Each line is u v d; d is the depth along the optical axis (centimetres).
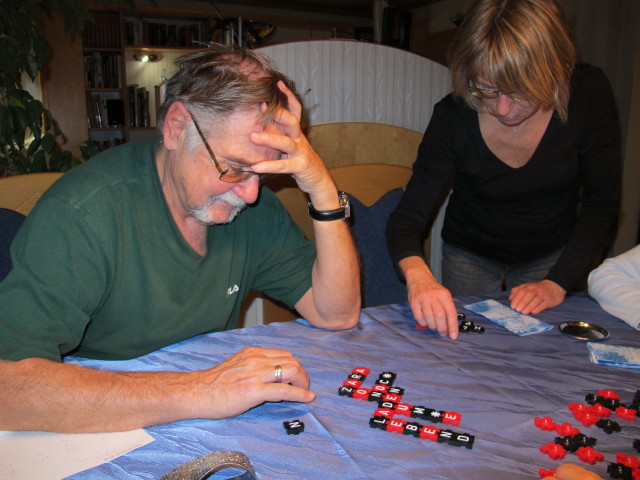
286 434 88
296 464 80
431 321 129
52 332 94
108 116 553
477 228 189
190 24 601
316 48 248
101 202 106
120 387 88
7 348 88
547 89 132
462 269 199
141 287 114
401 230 166
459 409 97
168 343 122
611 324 138
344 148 262
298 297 134
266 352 101
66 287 99
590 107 157
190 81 103
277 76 112
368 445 85
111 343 118
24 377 85
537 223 179
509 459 83
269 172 107
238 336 123
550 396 103
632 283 144
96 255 103
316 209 126
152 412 87
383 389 102
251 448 84
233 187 107
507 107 139
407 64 272
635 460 83
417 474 79
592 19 415
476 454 84
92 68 541
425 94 282
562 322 138
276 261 139
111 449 82
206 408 89
